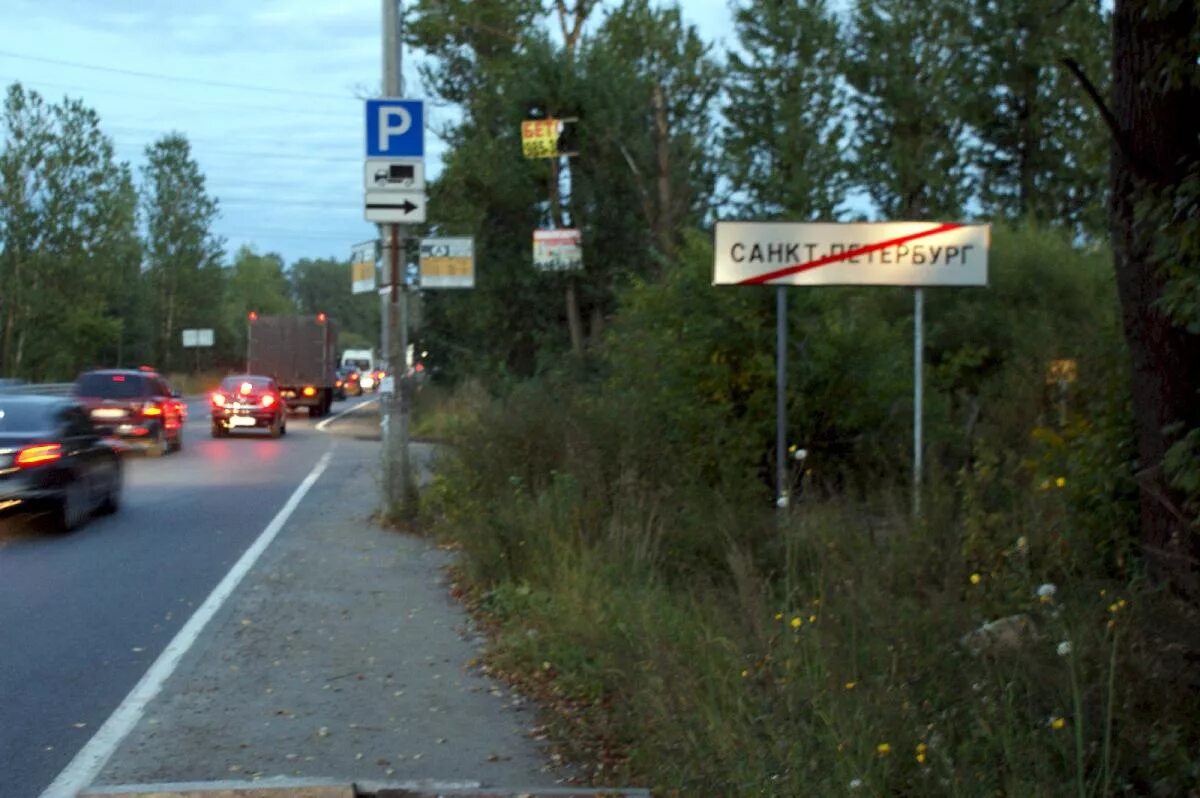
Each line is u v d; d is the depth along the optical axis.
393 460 18.53
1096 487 8.27
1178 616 6.05
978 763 5.65
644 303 17.28
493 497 14.90
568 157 37.75
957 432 16.42
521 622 10.93
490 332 39.66
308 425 50.38
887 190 40.91
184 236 96.75
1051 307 21.83
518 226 39.12
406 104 18.39
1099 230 23.78
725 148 42.06
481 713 8.73
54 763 7.61
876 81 39.69
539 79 37.06
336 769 7.52
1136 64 7.38
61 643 10.82
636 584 10.89
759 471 15.00
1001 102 35.12
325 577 14.05
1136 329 7.65
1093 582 7.22
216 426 40.69
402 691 9.29
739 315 16.03
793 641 6.92
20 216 68.75
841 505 11.91
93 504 18.77
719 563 11.55
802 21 40.91
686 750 6.52
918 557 8.95
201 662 10.15
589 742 7.99
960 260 13.59
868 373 16.11
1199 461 6.25
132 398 32.16
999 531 8.71
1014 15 20.91
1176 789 5.27
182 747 7.91
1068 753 5.57
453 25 42.41
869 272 13.66
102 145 70.94
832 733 5.88
